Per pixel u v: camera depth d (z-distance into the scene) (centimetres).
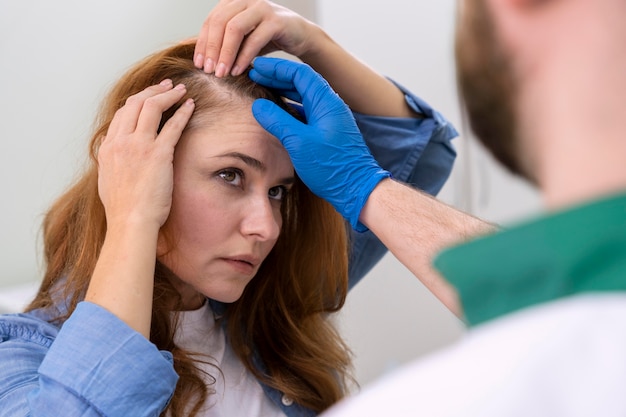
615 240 35
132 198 101
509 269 38
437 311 226
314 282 134
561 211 37
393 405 36
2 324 107
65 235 122
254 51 115
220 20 114
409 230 105
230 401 123
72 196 123
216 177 109
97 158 114
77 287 113
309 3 210
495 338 36
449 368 36
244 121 109
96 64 228
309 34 123
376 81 134
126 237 99
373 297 226
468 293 40
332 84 130
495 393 34
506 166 42
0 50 219
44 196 228
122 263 97
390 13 212
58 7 222
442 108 212
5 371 101
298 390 128
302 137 106
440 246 102
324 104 110
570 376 33
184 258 111
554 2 37
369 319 227
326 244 133
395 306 227
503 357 35
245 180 110
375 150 137
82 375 90
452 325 227
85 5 224
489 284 39
